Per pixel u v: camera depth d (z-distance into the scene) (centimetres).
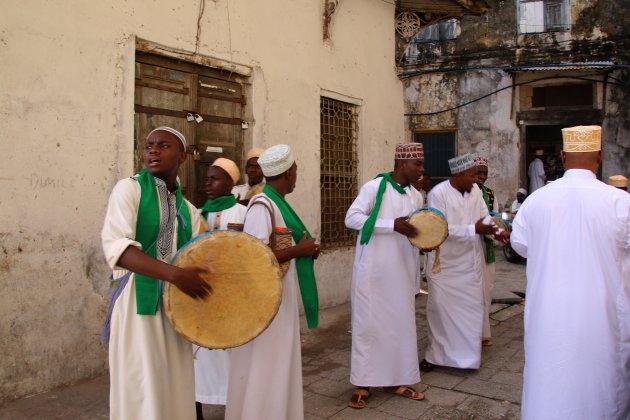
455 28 1494
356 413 373
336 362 479
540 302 279
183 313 232
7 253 373
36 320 388
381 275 393
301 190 633
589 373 263
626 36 1373
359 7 727
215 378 344
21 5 379
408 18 817
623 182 801
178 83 502
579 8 1402
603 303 265
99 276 424
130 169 445
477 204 479
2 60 369
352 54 718
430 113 1534
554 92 1457
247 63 560
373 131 761
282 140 606
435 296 456
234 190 501
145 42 462
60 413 361
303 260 309
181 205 265
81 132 413
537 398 272
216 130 541
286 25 609
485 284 514
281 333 298
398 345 394
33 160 386
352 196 735
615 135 1402
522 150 1473
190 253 234
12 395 376
